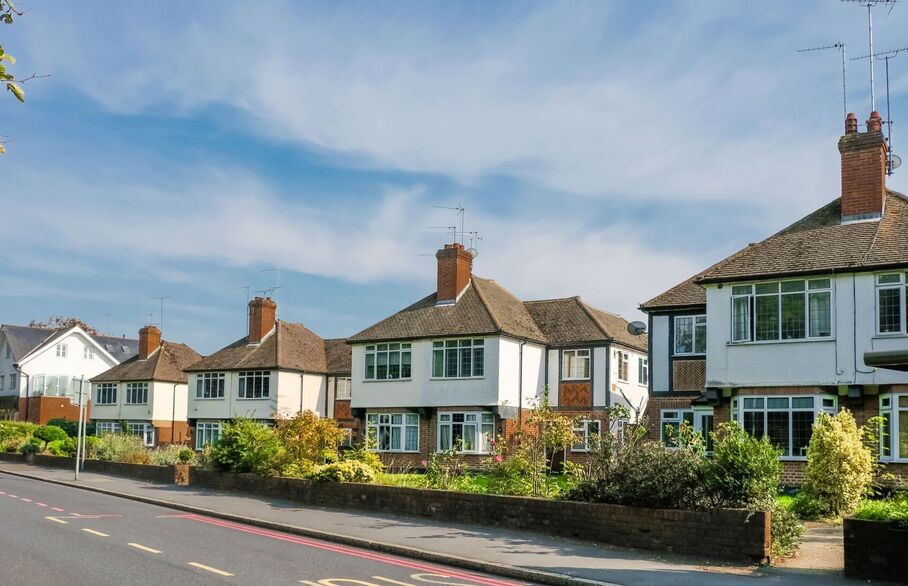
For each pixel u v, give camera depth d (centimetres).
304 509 2123
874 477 2083
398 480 2342
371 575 1246
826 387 2352
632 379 4009
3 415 6328
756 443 1504
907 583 1195
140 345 6291
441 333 3744
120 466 3322
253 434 2719
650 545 1471
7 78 659
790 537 1445
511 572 1297
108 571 1216
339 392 5181
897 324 2269
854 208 2527
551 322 4025
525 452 2003
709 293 2583
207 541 1578
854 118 2603
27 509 2089
